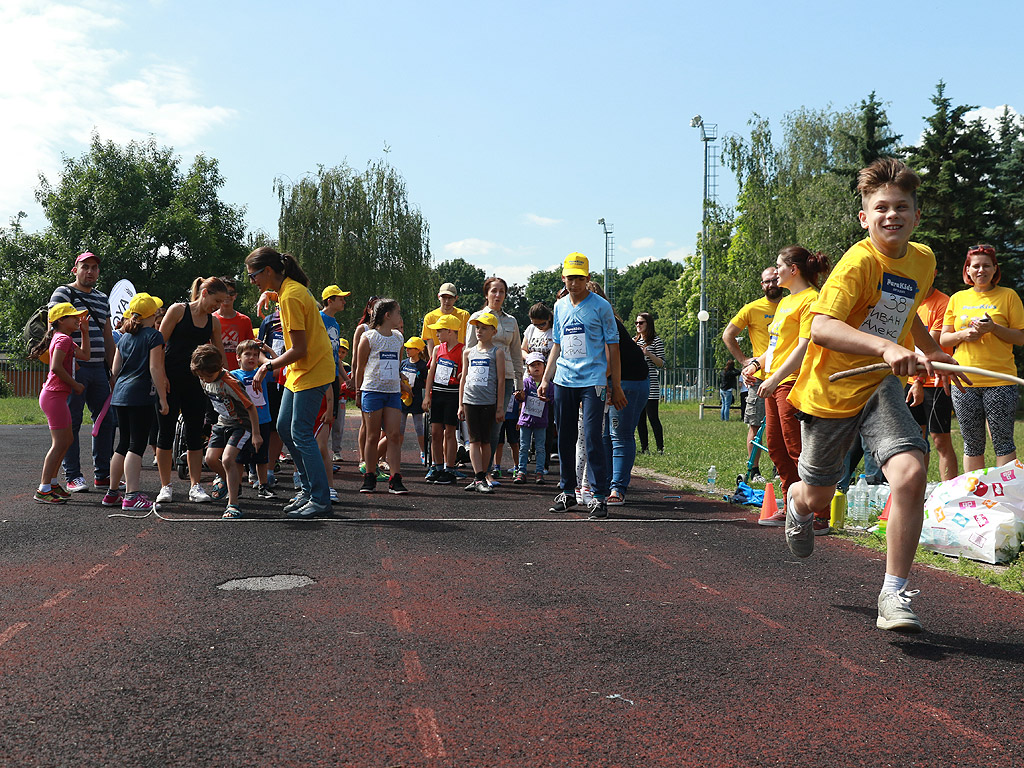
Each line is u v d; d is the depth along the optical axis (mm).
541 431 9406
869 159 39344
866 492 6543
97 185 49594
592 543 5641
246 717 2721
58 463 7438
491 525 6312
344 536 5828
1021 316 6512
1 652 3357
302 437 6586
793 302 6348
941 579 4664
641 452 12727
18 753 2461
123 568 4824
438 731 2623
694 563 5035
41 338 8672
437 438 9070
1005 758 2461
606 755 2465
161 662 3242
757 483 8734
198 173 52281
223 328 8531
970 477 5180
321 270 43406
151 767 2377
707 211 41625
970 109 37875
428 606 4043
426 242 44688
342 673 3125
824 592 4355
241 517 6547
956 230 36500
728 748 2518
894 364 3422
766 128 42438
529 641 3514
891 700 2895
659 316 110188
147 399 7102
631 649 3416
